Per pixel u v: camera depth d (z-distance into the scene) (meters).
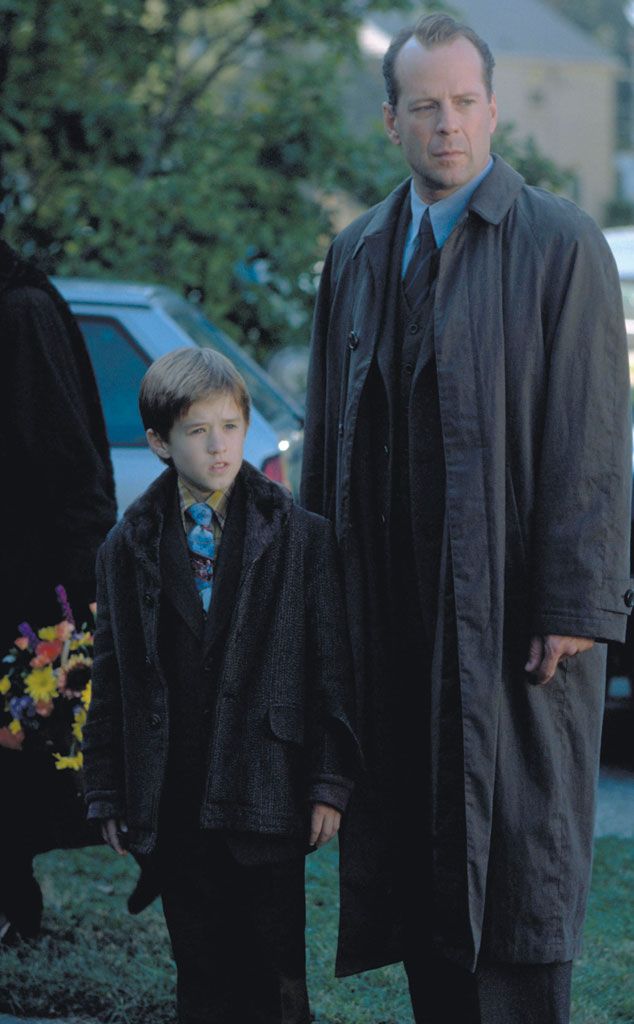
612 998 4.62
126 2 11.66
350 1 12.37
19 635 4.91
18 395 4.80
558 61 52.50
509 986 3.62
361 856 3.73
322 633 3.68
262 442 7.13
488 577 3.51
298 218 11.88
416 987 3.79
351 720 3.65
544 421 3.53
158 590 3.67
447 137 3.56
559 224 3.55
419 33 3.61
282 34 12.45
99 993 4.60
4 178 11.45
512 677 3.57
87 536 4.86
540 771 3.56
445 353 3.54
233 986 3.79
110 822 3.78
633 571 6.53
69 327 5.00
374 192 12.08
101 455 5.10
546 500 3.50
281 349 11.66
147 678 3.67
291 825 3.62
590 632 3.45
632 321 7.27
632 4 99.88
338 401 3.91
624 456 3.53
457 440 3.53
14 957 4.82
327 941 5.07
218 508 3.74
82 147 11.73
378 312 3.71
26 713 4.71
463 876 3.54
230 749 3.61
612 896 5.61
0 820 4.77
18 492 4.87
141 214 10.98
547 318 3.53
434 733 3.57
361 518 3.73
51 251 11.35
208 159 11.52
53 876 5.66
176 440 3.67
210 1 12.05
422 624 3.66
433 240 3.67
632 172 59.78
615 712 8.38
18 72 11.63
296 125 11.88
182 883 3.74
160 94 12.37
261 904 3.70
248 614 3.65
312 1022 4.44
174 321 7.59
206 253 11.13
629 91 76.62
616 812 6.87
